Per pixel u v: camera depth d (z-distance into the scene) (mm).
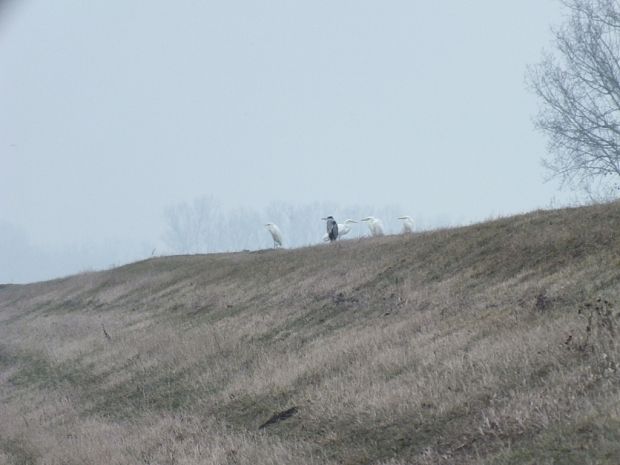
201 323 52812
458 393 26656
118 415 40531
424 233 53656
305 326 43844
